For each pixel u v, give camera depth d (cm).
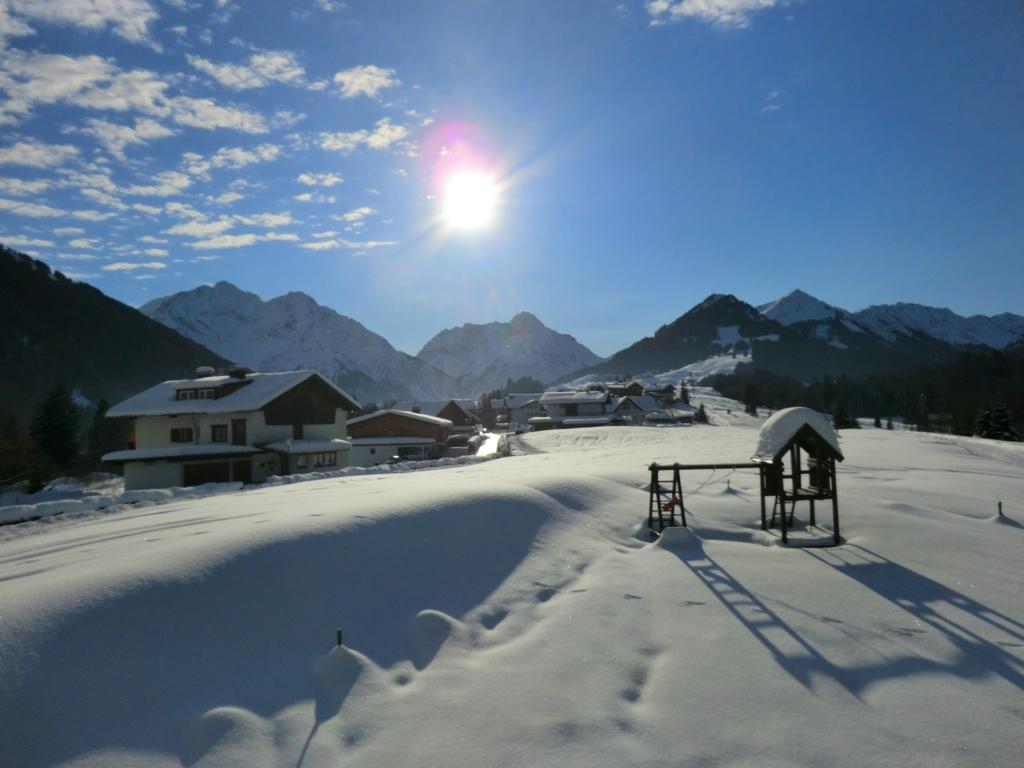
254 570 732
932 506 1348
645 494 1490
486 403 13338
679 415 10806
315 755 480
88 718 496
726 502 1414
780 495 1112
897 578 866
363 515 947
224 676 573
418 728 514
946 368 14688
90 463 6003
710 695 568
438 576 838
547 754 479
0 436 4494
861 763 466
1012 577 861
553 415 9875
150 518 1293
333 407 4212
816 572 902
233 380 4006
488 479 1639
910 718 526
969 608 755
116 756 466
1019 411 8588
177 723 509
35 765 449
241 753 477
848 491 1517
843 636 684
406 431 6109
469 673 611
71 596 616
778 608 767
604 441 5500
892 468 2255
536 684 587
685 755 479
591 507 1273
